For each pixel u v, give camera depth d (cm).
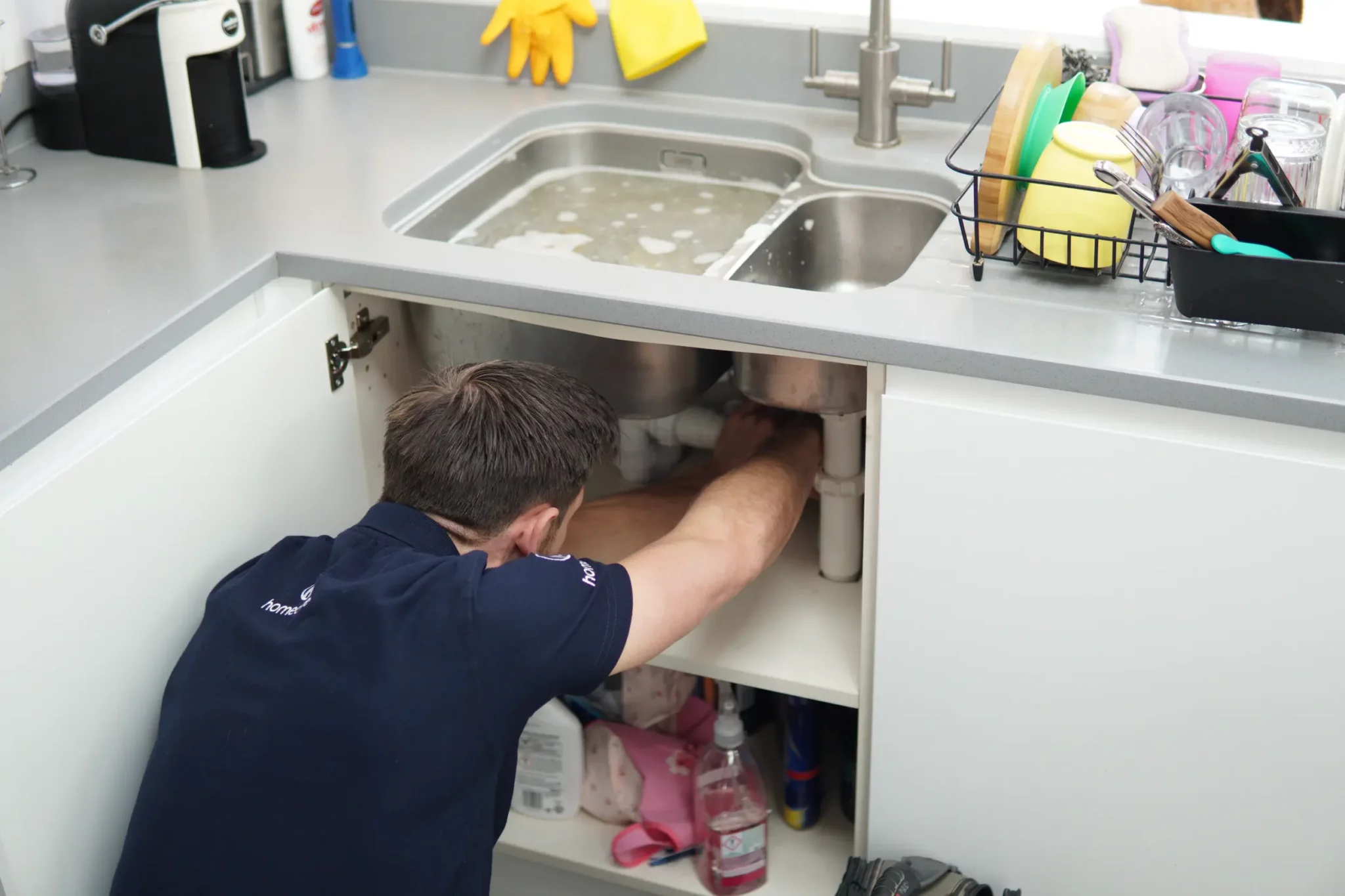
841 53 177
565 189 187
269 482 145
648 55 182
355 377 158
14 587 113
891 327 126
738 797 167
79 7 163
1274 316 121
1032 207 134
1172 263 123
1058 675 138
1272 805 135
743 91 185
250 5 188
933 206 162
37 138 175
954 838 154
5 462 111
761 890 169
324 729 115
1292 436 117
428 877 119
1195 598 127
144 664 131
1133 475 123
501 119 182
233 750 117
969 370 123
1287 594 123
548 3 185
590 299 135
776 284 164
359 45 200
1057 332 124
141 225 151
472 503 127
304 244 145
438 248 144
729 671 158
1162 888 146
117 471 122
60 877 124
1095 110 149
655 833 171
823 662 157
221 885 118
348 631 116
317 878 118
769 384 147
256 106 189
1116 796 142
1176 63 159
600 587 120
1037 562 132
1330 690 126
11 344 125
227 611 124
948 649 142
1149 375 117
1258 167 125
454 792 118
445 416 128
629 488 185
